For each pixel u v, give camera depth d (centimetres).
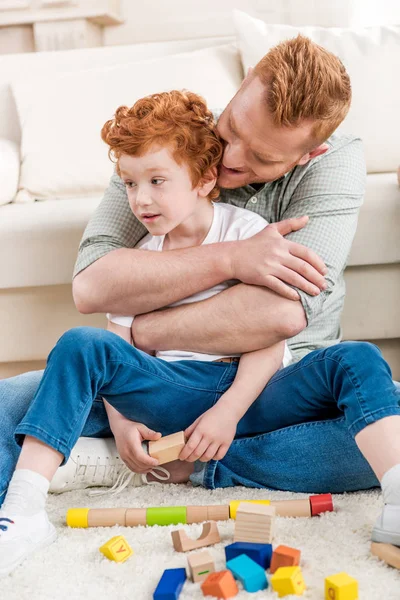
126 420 116
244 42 213
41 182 201
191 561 86
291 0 288
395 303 171
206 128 118
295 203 129
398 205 163
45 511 102
